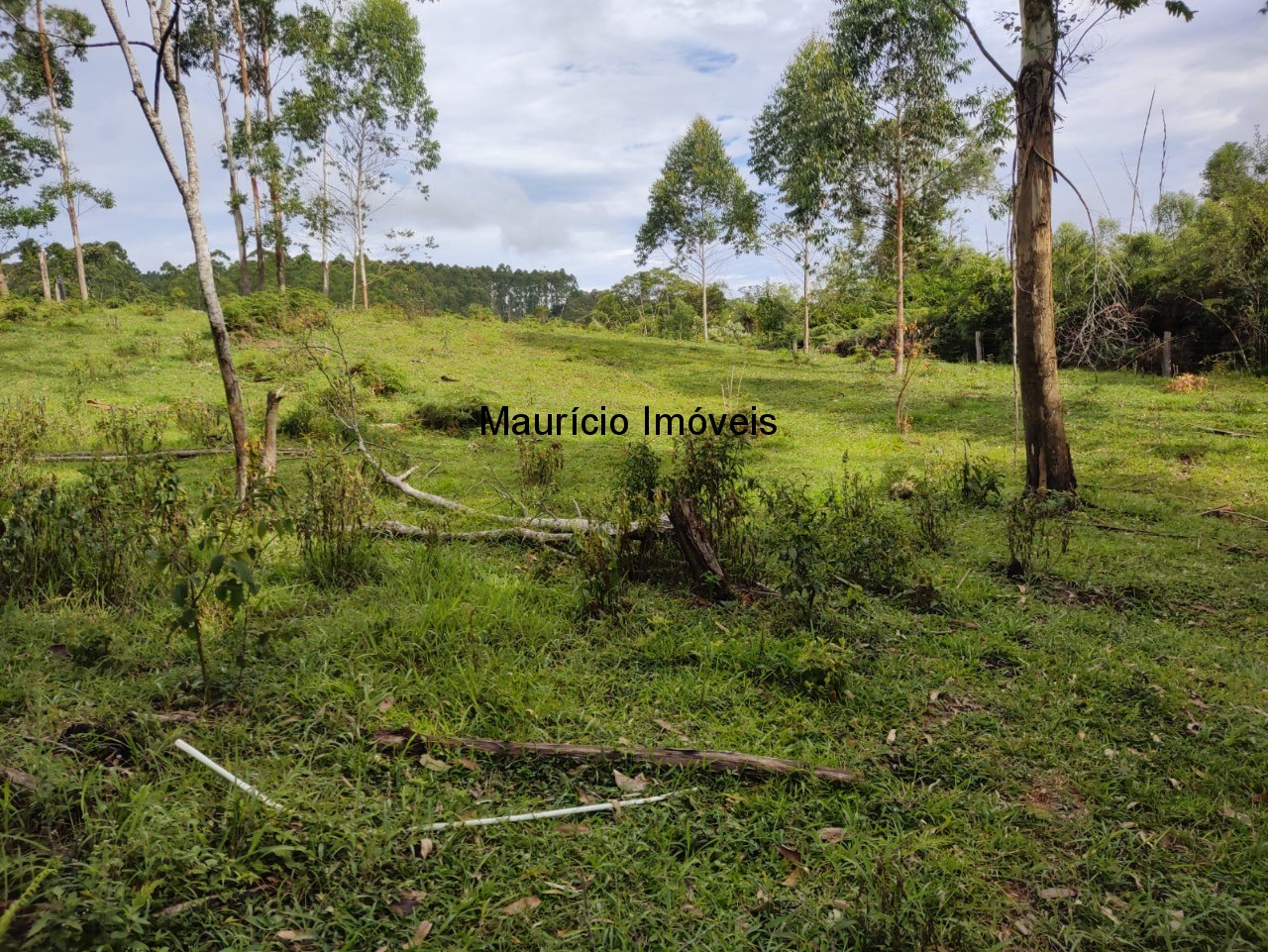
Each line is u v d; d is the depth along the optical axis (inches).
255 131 1131.3
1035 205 346.0
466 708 139.0
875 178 895.1
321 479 243.4
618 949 89.0
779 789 120.3
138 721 120.3
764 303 1504.7
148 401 566.3
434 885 96.4
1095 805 123.6
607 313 2231.8
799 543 193.3
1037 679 167.9
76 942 76.0
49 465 364.2
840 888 100.7
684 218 1600.6
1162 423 560.7
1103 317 371.6
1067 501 328.5
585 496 336.8
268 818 101.7
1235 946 94.3
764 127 1025.5
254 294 1043.9
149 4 245.4
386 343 975.6
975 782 129.0
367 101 1235.9
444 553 222.1
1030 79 342.0
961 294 1157.1
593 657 167.2
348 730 127.2
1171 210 978.7
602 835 107.3
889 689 158.6
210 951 83.4
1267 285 814.5
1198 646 189.9
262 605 178.7
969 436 549.6
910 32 806.5
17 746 111.9
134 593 178.7
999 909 99.6
